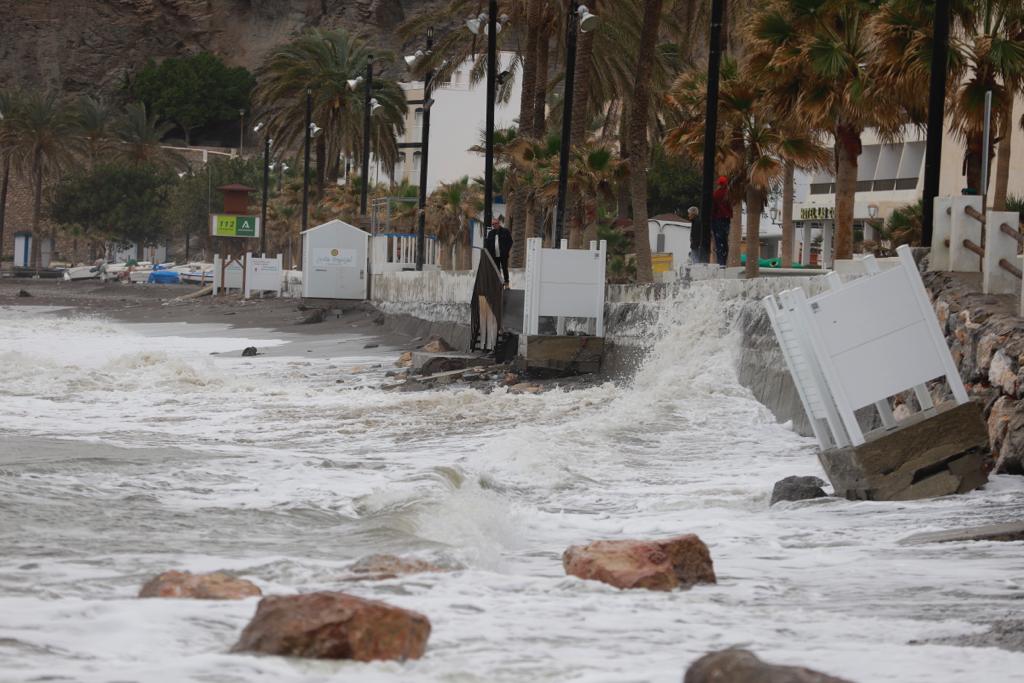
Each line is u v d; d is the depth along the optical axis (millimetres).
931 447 19141
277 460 23188
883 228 69375
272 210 180250
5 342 70938
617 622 9070
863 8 49500
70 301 141875
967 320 23812
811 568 12578
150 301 137875
